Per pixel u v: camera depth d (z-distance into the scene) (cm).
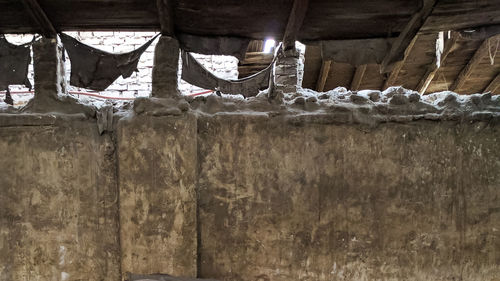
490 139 302
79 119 298
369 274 300
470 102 306
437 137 302
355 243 301
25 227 294
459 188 302
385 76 812
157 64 305
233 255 300
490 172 302
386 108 304
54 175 295
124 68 312
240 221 300
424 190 301
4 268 295
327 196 300
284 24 288
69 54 307
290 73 405
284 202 300
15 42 592
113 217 297
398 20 281
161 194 289
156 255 289
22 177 294
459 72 802
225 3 263
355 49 314
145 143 289
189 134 292
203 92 636
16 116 293
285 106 307
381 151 301
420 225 301
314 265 300
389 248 301
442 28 300
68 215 296
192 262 290
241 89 355
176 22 288
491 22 289
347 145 301
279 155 300
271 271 300
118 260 298
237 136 300
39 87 305
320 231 300
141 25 296
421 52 709
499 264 302
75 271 296
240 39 309
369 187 301
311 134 301
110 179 297
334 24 289
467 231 301
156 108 292
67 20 284
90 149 297
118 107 309
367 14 275
